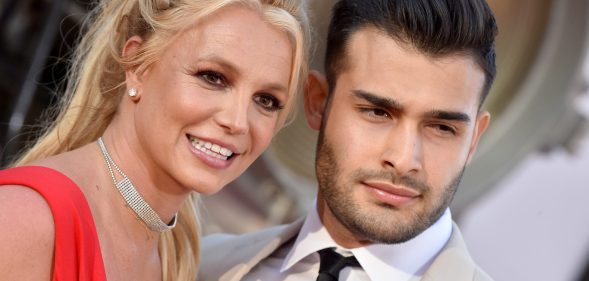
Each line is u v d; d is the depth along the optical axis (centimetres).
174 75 281
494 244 732
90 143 296
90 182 283
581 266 728
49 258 257
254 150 294
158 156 285
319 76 321
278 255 337
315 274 324
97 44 305
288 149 567
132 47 290
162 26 282
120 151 292
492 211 730
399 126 294
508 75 632
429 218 300
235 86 283
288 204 568
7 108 545
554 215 729
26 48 545
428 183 296
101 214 282
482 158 634
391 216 298
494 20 301
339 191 303
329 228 320
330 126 308
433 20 288
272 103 294
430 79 289
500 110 636
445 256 309
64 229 258
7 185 259
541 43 623
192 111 279
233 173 293
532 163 717
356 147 299
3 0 538
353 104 300
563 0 613
